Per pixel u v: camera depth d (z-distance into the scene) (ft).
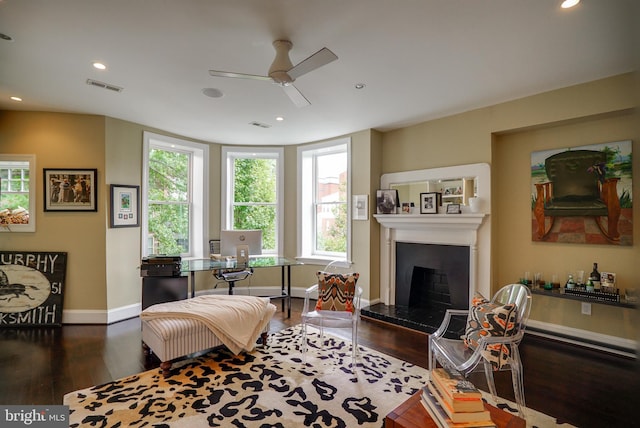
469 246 12.07
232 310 9.68
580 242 10.41
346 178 15.92
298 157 16.98
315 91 10.19
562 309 10.77
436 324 11.82
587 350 10.03
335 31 6.93
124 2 5.93
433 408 4.73
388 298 14.42
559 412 6.94
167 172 15.62
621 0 5.87
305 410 6.97
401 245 14.20
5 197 12.40
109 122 12.69
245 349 9.53
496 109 11.39
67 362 9.20
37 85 9.71
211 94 10.40
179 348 8.58
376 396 7.52
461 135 12.27
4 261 11.99
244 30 6.87
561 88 9.98
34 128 12.07
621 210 9.68
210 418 6.67
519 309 7.30
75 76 9.09
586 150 10.26
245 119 13.01
